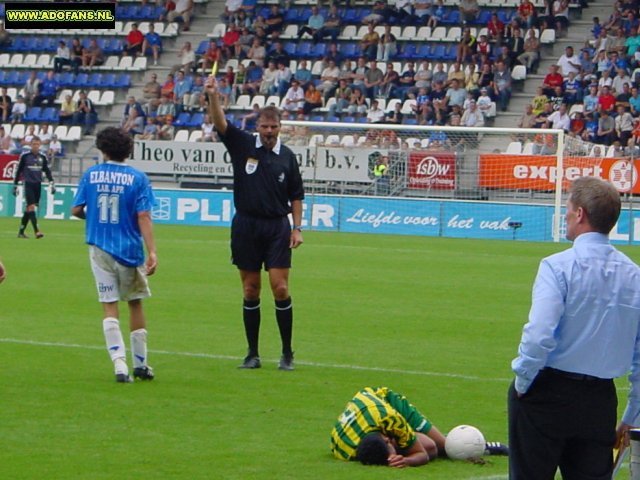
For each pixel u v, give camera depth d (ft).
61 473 76.38
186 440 86.43
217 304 167.53
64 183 381.19
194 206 350.64
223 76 410.52
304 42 429.79
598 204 56.90
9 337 134.82
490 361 124.77
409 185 335.06
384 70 411.13
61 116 414.62
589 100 366.63
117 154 106.01
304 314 159.33
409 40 421.59
